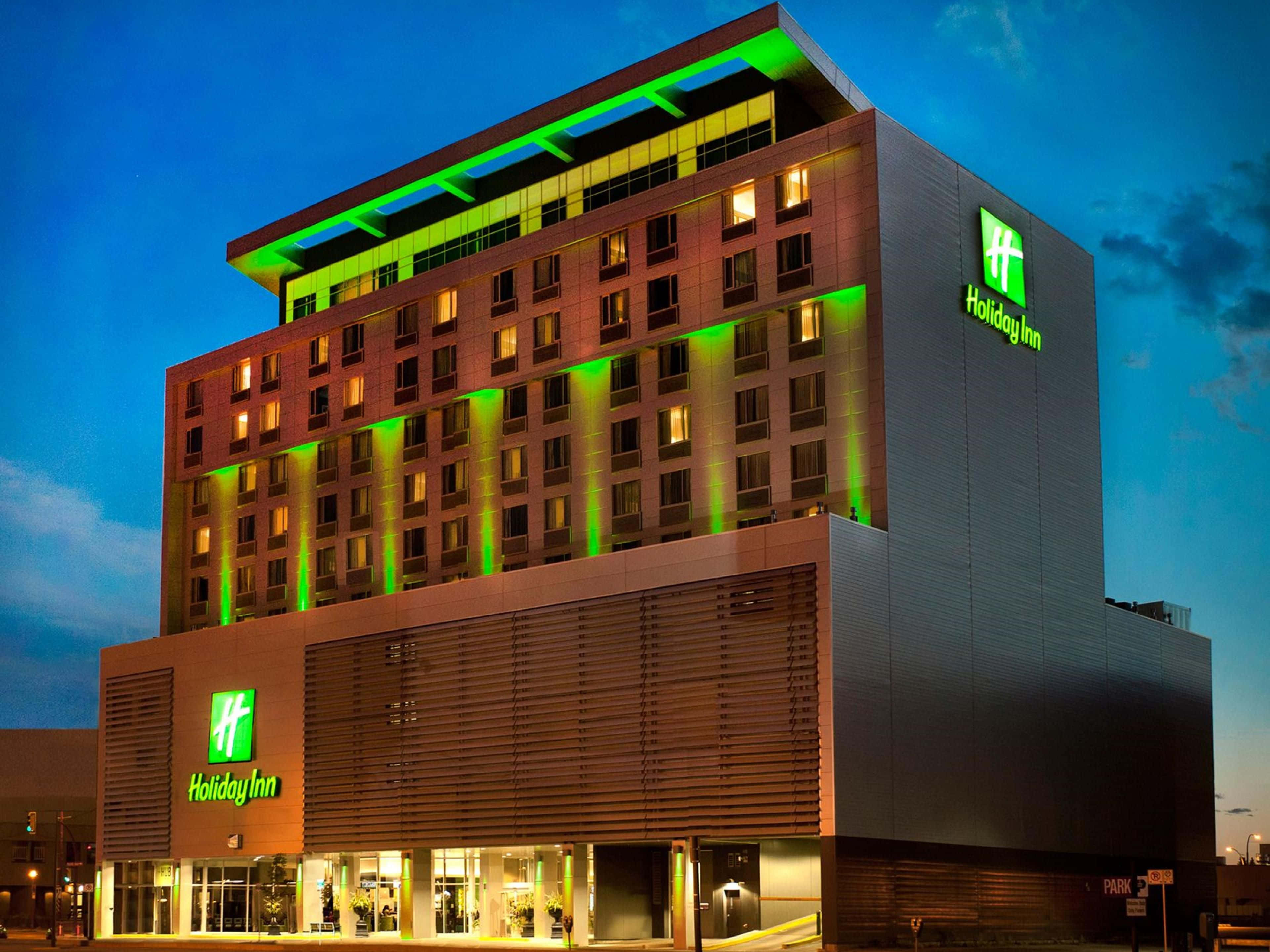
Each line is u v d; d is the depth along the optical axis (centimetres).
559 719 6969
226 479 9481
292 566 8925
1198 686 9000
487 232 8456
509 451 7931
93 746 13912
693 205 7331
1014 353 7594
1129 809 8019
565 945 6750
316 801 8075
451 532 8119
